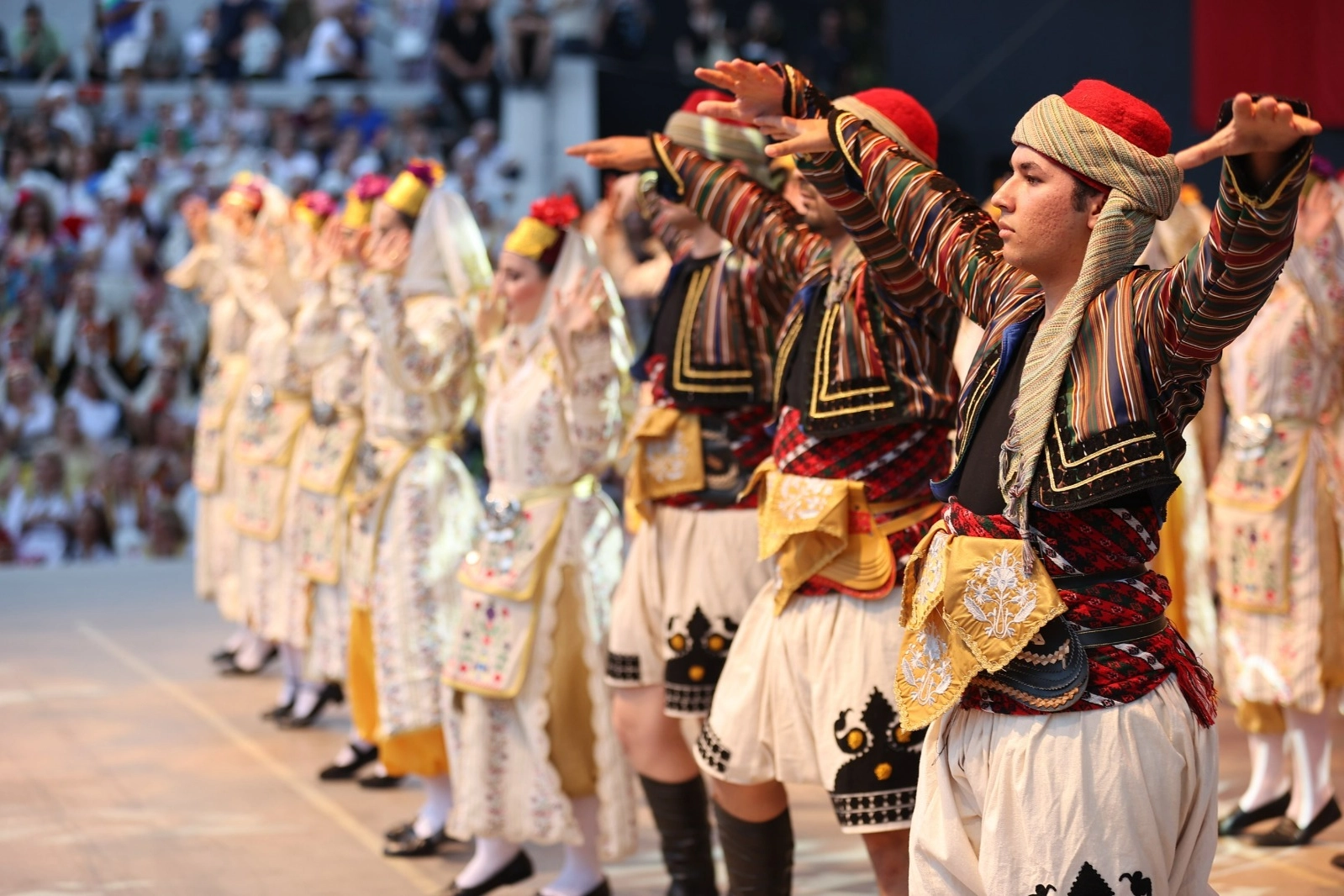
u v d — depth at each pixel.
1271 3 9.38
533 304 4.88
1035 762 2.65
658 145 4.30
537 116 16.61
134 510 13.31
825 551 3.68
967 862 2.81
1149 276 2.61
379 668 5.59
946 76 11.29
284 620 7.33
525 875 4.99
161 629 9.95
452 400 5.70
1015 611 2.66
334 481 6.48
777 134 3.61
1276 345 5.41
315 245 6.53
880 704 3.61
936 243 3.14
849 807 3.62
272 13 18.69
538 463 4.78
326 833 5.79
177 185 15.63
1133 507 2.67
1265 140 2.29
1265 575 5.39
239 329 8.73
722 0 17.92
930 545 2.90
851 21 17.44
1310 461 5.38
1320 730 5.35
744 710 3.82
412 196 5.55
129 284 14.68
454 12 17.20
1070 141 2.64
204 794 6.32
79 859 5.45
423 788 6.44
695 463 4.38
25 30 17.91
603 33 17.05
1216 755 2.76
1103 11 10.37
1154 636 2.68
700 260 4.55
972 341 5.08
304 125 16.92
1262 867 5.08
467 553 5.14
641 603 4.55
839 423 3.64
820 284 3.82
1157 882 2.64
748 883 4.09
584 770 4.77
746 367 4.35
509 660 4.73
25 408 13.48
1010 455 2.68
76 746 7.09
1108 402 2.58
